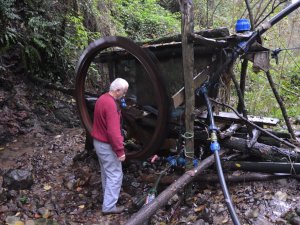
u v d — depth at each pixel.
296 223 3.20
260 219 3.37
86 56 4.59
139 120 4.62
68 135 6.21
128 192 4.30
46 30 7.36
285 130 5.56
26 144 5.79
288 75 8.11
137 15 10.99
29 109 6.62
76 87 4.91
